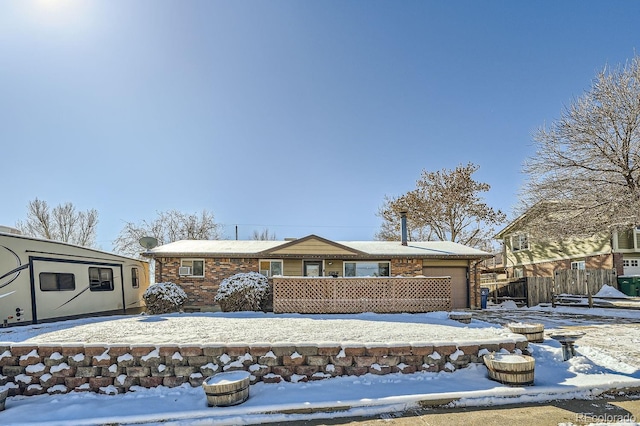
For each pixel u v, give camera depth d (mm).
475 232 28422
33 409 5230
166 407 5145
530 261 26047
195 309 15219
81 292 11961
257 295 13195
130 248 30469
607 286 18891
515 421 4590
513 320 11867
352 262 16078
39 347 6039
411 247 17266
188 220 32875
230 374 5414
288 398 5234
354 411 4965
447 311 12383
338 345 6137
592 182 15969
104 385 5895
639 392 5531
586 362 6426
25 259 9891
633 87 15352
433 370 6180
